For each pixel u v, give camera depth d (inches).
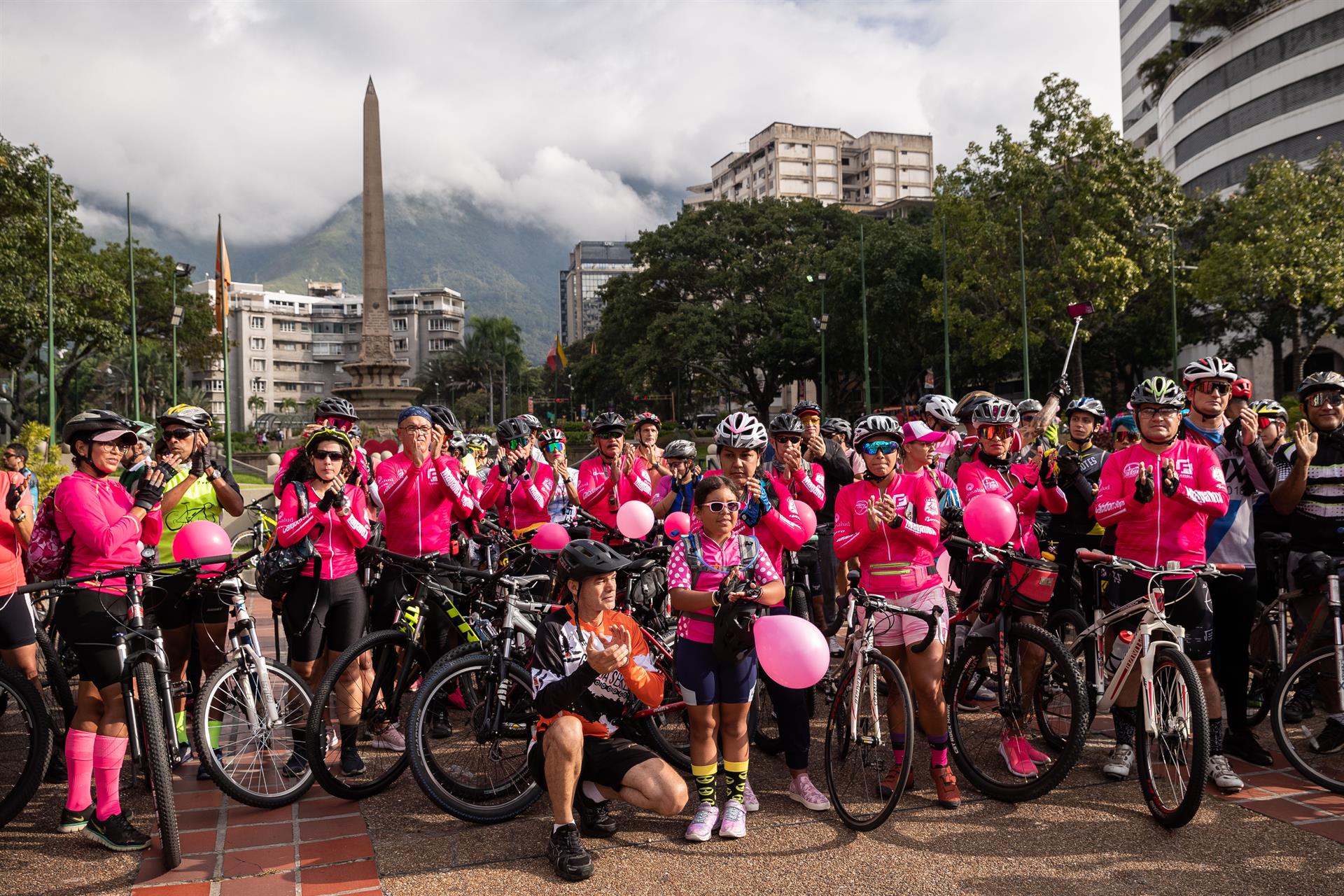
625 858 159.2
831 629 272.4
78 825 169.9
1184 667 163.8
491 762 180.9
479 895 145.4
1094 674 197.2
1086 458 252.4
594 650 153.3
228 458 1245.7
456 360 4256.9
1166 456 186.7
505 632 180.9
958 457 265.0
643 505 219.0
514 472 279.0
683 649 169.3
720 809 178.5
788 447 242.1
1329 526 219.5
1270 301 1259.8
